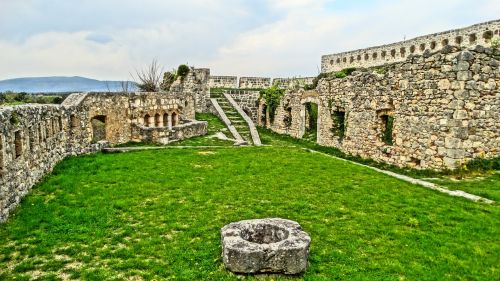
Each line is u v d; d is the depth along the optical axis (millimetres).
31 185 12547
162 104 26859
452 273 7324
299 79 40844
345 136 21859
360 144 20406
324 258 7887
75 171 14922
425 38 31562
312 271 7379
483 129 14930
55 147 16000
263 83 43000
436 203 11148
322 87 24812
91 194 12039
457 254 8047
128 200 11406
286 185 13047
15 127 11008
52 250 8344
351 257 7934
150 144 23047
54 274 7348
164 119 27688
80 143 18984
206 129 28094
